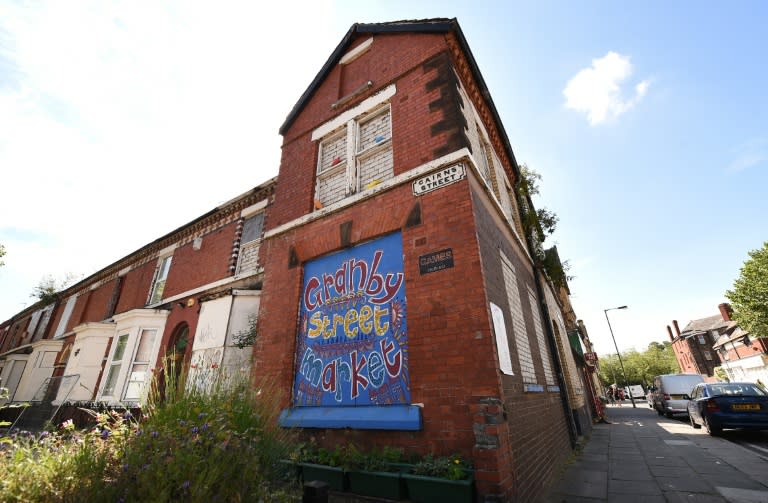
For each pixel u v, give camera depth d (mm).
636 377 64625
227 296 8547
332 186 7066
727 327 38906
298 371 5672
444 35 6539
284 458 4125
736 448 7676
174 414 3195
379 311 5102
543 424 5762
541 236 11523
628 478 5508
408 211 5297
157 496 2260
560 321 12406
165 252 14352
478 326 4098
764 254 22594
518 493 3660
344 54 8539
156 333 11039
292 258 6621
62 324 19016
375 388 4707
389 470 3904
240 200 11953
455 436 3805
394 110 6543
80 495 2213
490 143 8320
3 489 2121
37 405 12391
